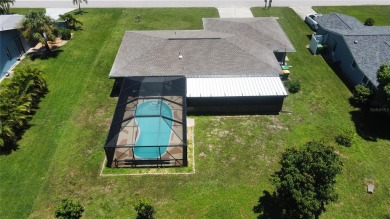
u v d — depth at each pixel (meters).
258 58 43.12
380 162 33.50
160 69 41.62
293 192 24.33
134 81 39.88
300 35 58.28
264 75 41.22
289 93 43.78
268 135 36.94
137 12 66.12
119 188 30.97
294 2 71.38
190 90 39.03
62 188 30.98
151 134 33.41
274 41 48.16
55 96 42.69
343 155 34.19
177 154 33.97
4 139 34.16
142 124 34.34
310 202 23.98
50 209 29.22
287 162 25.80
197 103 39.22
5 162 33.53
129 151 33.53
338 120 39.03
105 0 71.50
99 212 28.94
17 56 50.53
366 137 36.53
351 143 35.56
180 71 41.41
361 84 43.09
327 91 44.03
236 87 39.47
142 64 42.19
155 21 62.41
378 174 32.22
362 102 40.53
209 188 30.94
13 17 51.94
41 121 38.66
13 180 31.69
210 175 32.19
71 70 47.88
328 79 46.50
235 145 35.62
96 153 34.59
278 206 29.05
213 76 40.97
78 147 35.28
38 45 54.81
